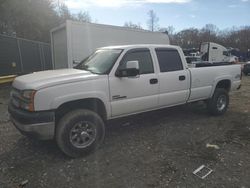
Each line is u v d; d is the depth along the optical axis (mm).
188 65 6820
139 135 5672
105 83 4832
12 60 14031
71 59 9734
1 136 5695
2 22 24234
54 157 4617
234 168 4211
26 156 4672
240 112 7688
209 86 6750
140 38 12055
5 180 3883
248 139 5469
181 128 6133
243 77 21250
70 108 4742
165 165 4305
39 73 5016
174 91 5938
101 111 4977
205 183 3775
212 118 6977
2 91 11727
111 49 5594
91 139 4695
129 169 4184
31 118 4172
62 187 3705
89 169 4191
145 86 5398
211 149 4945
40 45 18156
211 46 26500
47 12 29266
